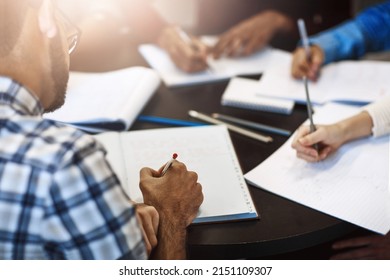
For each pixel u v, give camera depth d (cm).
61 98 74
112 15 167
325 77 139
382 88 131
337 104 125
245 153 107
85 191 59
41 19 65
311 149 100
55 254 63
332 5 189
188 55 143
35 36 65
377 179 97
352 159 103
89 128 116
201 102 129
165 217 84
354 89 131
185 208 86
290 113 123
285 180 97
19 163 58
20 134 60
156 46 162
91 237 61
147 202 87
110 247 62
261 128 116
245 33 158
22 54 64
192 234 85
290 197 92
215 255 84
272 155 105
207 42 165
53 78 69
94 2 168
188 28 181
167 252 81
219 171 99
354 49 158
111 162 100
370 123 108
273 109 124
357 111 121
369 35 160
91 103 122
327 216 88
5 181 58
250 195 92
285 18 172
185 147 106
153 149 106
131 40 167
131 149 106
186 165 100
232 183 95
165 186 88
